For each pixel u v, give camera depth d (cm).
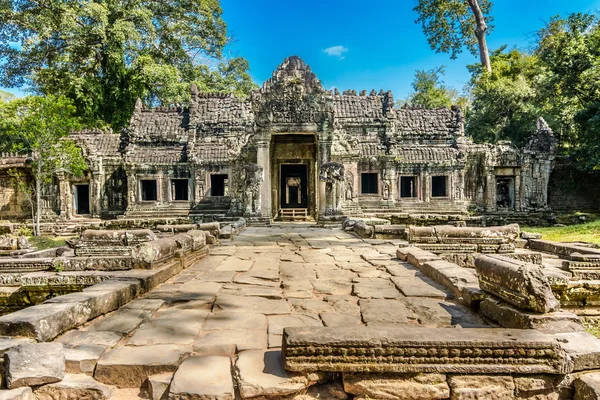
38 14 3041
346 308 505
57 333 394
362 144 2545
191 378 318
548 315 383
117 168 2645
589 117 2372
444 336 339
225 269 765
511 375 332
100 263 725
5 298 709
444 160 2495
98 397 321
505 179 2658
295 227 1716
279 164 2108
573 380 335
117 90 3422
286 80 1805
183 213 2458
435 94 4647
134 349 372
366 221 1698
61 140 2448
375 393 327
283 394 317
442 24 3709
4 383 315
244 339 396
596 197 2723
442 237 914
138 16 3222
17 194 2691
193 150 2514
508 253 885
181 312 488
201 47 3838
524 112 3016
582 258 823
